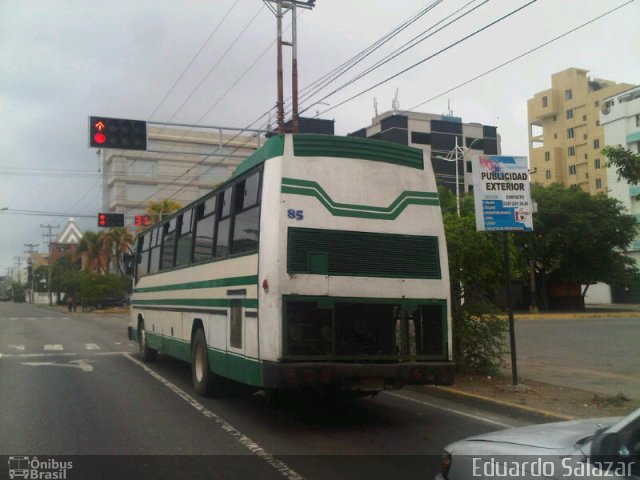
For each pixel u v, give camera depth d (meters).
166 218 13.55
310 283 7.69
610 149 9.19
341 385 7.77
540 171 86.00
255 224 8.17
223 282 9.28
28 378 12.71
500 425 8.38
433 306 8.47
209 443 7.34
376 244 8.16
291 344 7.58
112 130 17.17
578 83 81.25
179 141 65.62
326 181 8.04
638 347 17.64
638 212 51.16
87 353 18.20
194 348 10.93
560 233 37.91
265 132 22.00
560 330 24.20
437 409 9.48
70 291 68.44
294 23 23.53
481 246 11.21
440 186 14.52
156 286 14.30
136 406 9.61
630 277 41.75
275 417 8.84
